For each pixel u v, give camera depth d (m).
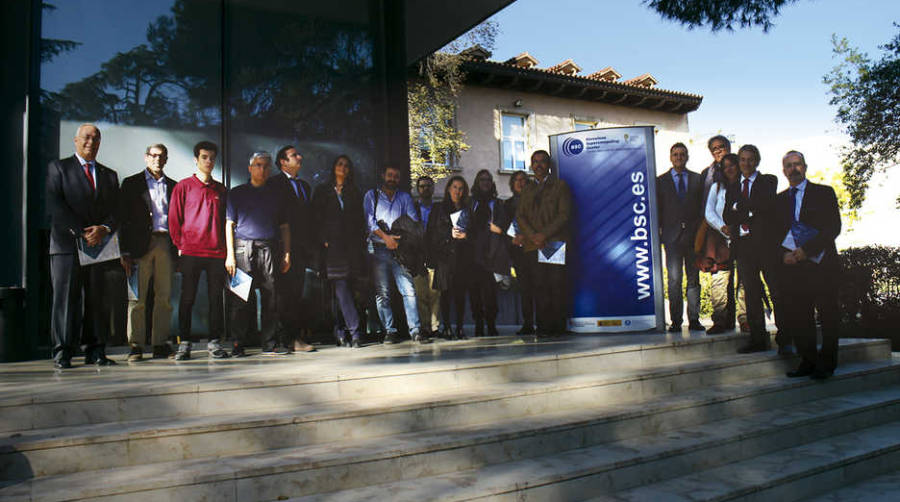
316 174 7.08
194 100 6.60
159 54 6.47
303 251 5.74
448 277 6.49
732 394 4.40
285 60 7.04
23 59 5.90
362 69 7.42
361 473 2.96
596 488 3.19
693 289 6.43
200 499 2.67
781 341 5.30
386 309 6.12
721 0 8.33
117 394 3.24
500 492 2.88
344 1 7.39
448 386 4.05
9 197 5.80
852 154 16.06
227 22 6.79
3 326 5.46
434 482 2.98
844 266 9.90
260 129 6.86
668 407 4.03
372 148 7.38
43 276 5.89
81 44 6.15
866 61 15.78
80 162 4.65
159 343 5.29
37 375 4.14
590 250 6.64
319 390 3.69
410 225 6.08
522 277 7.39
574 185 6.70
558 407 3.98
